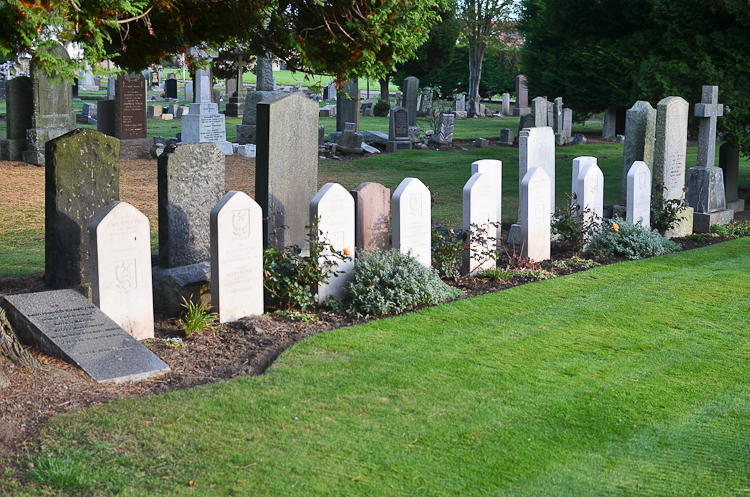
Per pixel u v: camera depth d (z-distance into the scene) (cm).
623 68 2828
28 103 1878
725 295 853
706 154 1310
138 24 842
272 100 868
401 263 818
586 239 1090
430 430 493
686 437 496
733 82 1536
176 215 794
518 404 541
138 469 428
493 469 446
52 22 562
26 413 484
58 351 575
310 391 550
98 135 789
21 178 1683
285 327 717
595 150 2684
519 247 1138
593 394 564
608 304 816
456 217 1413
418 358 630
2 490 401
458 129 3444
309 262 772
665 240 1139
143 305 678
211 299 766
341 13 749
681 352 665
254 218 732
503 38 5072
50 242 776
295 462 443
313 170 939
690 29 1534
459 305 803
